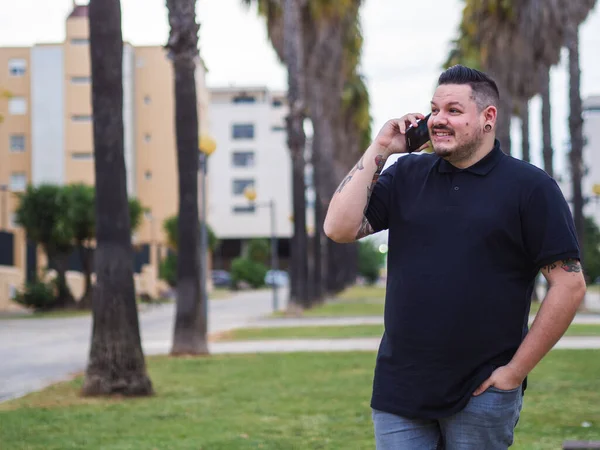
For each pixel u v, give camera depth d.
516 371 2.92
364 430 7.42
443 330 2.97
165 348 16.92
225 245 95.94
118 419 8.14
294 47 30.38
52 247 36.53
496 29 29.48
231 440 7.02
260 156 94.31
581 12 28.48
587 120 91.06
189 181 14.64
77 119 65.62
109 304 9.75
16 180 65.69
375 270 95.00
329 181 47.41
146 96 68.75
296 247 30.58
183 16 14.31
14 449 6.71
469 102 3.01
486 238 2.96
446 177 3.07
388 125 3.19
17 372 12.96
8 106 65.50
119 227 9.77
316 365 12.78
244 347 16.55
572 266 2.95
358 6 38.94
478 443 2.99
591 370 11.55
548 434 7.11
